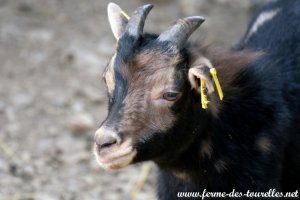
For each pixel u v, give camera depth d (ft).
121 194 46.75
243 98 35.35
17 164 48.85
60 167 49.37
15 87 58.18
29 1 71.26
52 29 67.21
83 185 47.47
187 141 34.17
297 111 36.83
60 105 56.44
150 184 48.24
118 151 31.89
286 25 39.22
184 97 33.04
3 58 61.98
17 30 66.03
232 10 71.67
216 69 35.14
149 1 72.28
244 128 35.29
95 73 60.75
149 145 32.89
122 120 32.07
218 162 35.40
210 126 34.81
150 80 32.50
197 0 72.13
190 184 36.19
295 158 37.29
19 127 53.31
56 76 60.34
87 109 56.24
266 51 37.99
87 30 67.46
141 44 33.12
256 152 35.37
